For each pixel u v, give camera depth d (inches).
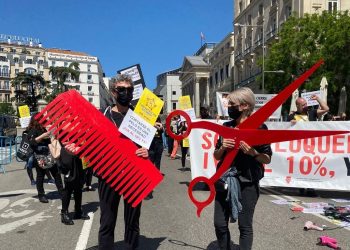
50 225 246.2
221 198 160.9
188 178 444.5
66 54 5260.8
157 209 284.8
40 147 300.8
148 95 154.6
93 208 294.5
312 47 1294.3
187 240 210.1
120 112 166.7
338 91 1305.4
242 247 153.6
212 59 3673.7
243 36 2664.9
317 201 306.2
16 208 297.0
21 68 4854.8
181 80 4790.8
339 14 1314.0
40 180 316.8
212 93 3639.3
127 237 165.9
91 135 153.9
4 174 514.0
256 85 2325.3
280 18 2041.1
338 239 209.0
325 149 327.0
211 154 347.3
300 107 342.0
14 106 4352.9
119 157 154.3
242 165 155.8
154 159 367.2
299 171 333.1
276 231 223.6
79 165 249.6
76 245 205.3
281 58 1353.3
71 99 155.4
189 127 153.4
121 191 153.1
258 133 148.6
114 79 163.3
